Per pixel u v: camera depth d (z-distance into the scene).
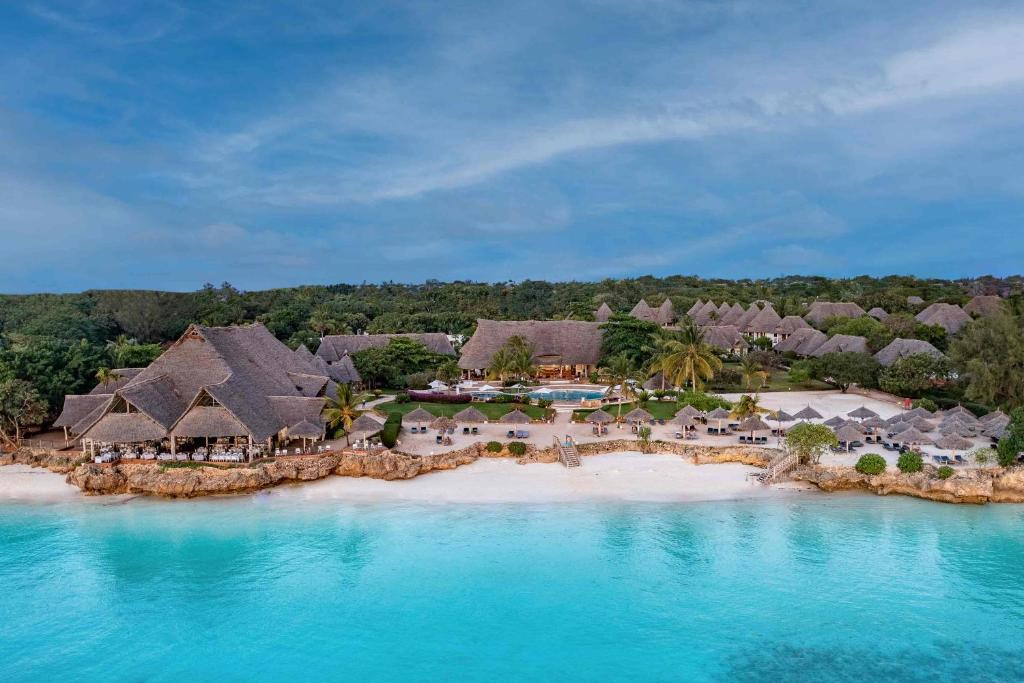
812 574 37.31
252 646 31.58
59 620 33.59
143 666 30.20
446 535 42.09
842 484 48.62
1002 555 39.22
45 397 59.75
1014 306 79.44
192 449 52.84
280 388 60.19
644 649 31.19
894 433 54.59
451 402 72.12
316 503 47.16
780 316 145.50
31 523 44.28
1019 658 30.41
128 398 50.12
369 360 82.62
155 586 36.59
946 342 94.31
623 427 62.19
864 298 146.38
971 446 49.94
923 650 30.98
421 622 33.31
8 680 29.19
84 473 48.38
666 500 46.94
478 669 29.94
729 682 28.95
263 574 37.69
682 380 72.19
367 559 39.22
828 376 82.31
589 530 42.53
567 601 34.94
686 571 37.66
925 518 44.28
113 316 125.56
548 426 62.88
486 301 173.50
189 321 136.62
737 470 52.22
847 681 29.03
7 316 120.75
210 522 44.31
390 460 50.91
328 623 33.28
